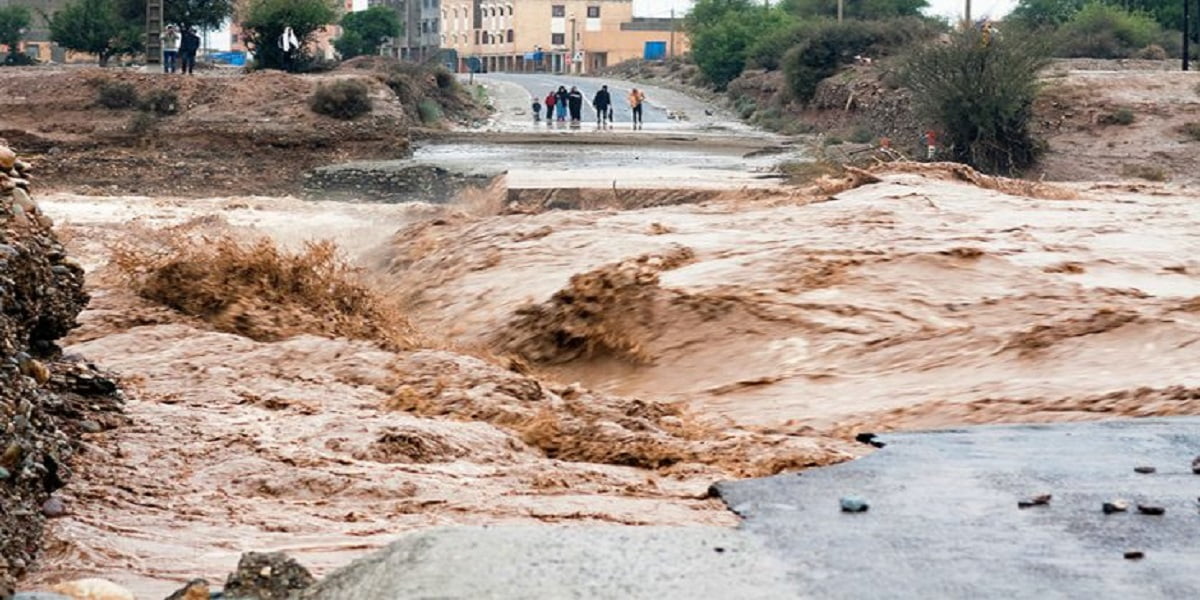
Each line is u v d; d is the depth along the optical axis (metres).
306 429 14.52
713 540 9.15
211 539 10.78
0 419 10.57
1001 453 13.04
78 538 10.45
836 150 73.19
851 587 8.45
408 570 8.22
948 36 76.75
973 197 31.17
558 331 21.84
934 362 19.25
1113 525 10.04
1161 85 77.31
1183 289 22.38
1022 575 8.81
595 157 73.06
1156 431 14.09
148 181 75.69
